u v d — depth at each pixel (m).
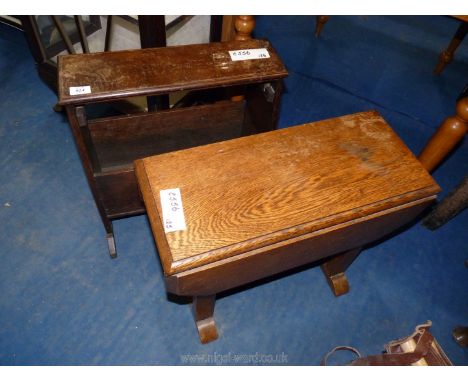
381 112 2.49
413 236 1.92
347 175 1.18
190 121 1.75
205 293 1.14
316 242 1.13
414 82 2.72
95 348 1.48
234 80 1.32
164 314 1.59
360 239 1.27
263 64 1.39
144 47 1.64
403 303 1.70
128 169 1.46
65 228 1.79
